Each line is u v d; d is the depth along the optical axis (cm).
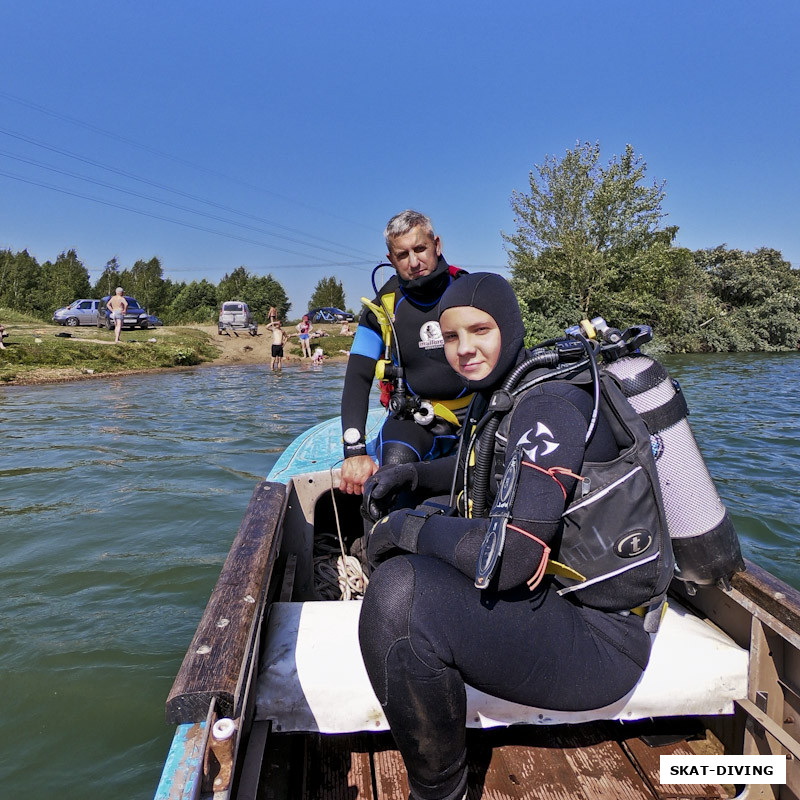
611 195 2695
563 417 142
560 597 153
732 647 177
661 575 151
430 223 276
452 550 145
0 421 1084
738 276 4241
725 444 891
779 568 456
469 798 171
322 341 3058
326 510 373
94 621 388
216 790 122
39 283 5294
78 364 1983
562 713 172
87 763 277
